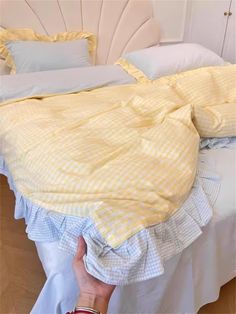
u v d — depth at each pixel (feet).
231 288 4.49
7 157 4.38
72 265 2.64
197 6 9.66
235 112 4.54
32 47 6.58
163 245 2.77
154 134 3.72
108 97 5.44
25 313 4.20
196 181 3.46
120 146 3.57
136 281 2.54
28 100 5.39
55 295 2.79
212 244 3.36
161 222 2.77
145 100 4.72
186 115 4.08
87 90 6.05
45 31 7.18
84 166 3.13
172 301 3.42
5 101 5.34
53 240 2.97
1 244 5.29
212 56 7.60
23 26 6.87
